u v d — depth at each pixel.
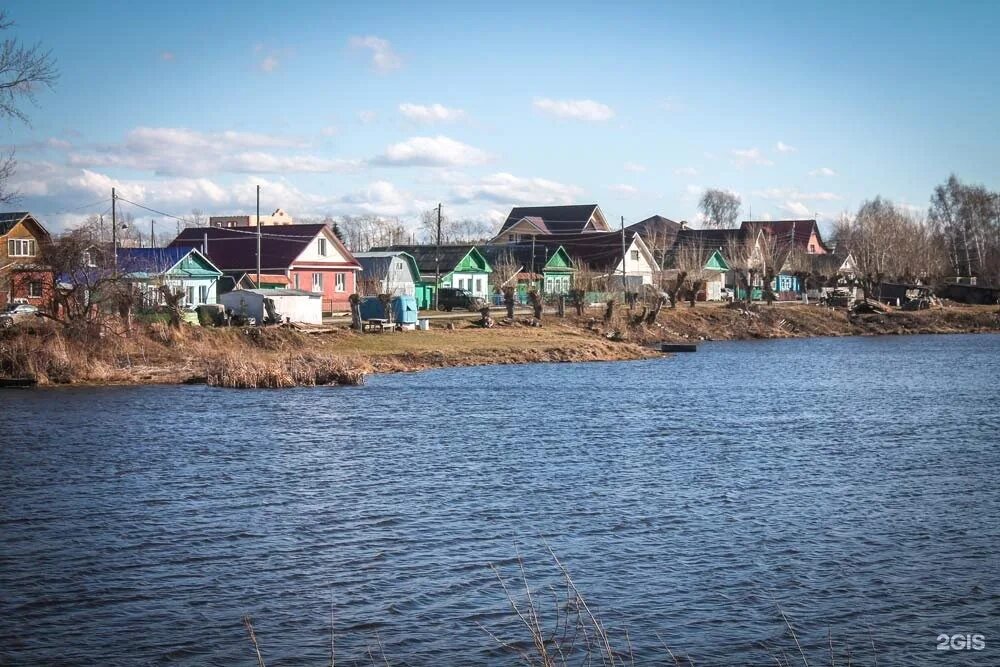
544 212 165.50
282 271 91.25
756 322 108.69
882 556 22.58
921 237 159.38
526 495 28.41
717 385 58.62
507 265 113.06
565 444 37.00
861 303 122.19
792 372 67.50
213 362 59.06
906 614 19.17
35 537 23.95
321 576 21.23
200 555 22.61
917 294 131.75
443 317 87.12
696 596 20.09
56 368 55.84
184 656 17.22
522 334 80.81
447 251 110.38
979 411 47.28
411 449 35.72
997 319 120.19
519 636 18.17
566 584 20.77
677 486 29.64
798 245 161.50
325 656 17.30
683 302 119.31
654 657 17.34
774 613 19.22
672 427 41.50
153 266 80.50
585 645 17.80
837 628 18.53
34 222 82.88
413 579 21.06
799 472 31.86
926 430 41.06
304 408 46.31
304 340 67.06
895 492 28.91
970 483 30.19
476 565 21.98
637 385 58.19
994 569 21.66
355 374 56.94
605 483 30.05
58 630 18.27
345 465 32.69
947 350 89.00
